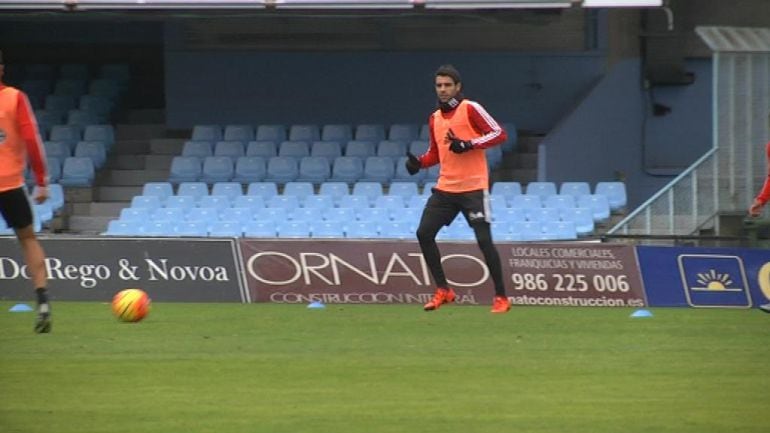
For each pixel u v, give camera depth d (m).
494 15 72.81
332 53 83.06
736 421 28.72
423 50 82.81
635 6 66.50
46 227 74.50
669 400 30.94
